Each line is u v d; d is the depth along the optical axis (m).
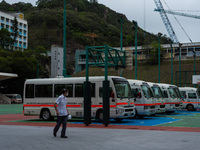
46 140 10.55
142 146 9.28
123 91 18.92
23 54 77.75
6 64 73.00
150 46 125.12
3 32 117.50
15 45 134.38
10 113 30.73
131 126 16.25
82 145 9.45
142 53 127.81
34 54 113.75
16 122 19.44
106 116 16.16
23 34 141.12
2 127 15.59
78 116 19.78
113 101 18.25
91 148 8.88
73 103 20.03
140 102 22.50
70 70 175.75
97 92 19.09
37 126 16.28
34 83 21.70
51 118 20.94
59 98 11.06
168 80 98.62
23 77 74.69
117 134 12.38
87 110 16.56
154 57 117.75
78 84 20.00
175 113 30.20
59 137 11.37
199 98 34.62
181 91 35.16
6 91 78.69
